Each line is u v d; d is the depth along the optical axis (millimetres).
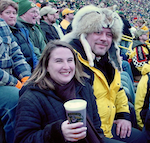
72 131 895
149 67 2629
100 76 1761
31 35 3090
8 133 1396
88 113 1371
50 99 1190
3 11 2258
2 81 1495
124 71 3889
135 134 1922
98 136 1284
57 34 4527
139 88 2697
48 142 963
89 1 13016
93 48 1909
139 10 17656
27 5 2986
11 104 1390
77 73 1395
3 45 1707
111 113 1875
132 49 4676
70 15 5867
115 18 1842
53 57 1244
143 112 2596
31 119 1083
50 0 7324
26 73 1931
